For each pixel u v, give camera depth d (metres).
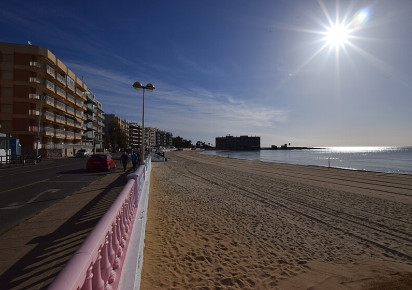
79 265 1.44
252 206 10.80
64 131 60.72
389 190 15.59
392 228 7.99
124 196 3.47
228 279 4.62
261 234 7.24
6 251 4.79
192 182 18.27
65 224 6.45
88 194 10.65
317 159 71.62
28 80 46.66
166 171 26.77
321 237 7.10
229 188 15.73
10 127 45.88
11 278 3.84
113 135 115.50
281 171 28.89
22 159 30.16
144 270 4.74
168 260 5.27
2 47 45.88
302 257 5.74
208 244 6.30
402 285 4.52
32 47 47.25
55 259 4.47
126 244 3.72
